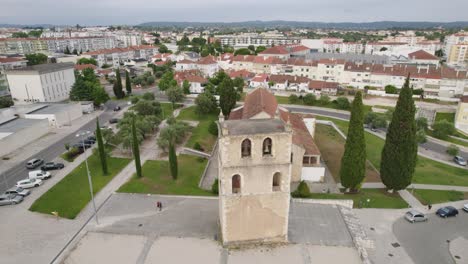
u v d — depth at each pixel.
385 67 151.75
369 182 62.28
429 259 41.94
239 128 36.84
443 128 92.81
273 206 38.50
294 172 61.47
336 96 131.88
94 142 79.88
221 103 101.12
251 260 36.88
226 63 194.62
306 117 79.00
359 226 44.75
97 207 50.56
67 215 48.56
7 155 73.56
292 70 170.88
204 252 38.22
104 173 62.91
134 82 153.25
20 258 39.53
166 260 36.78
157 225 44.38
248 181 37.00
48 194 55.22
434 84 139.88
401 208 53.03
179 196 53.94
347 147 54.72
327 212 47.31
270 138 36.03
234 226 38.69
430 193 58.06
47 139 84.31
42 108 100.88
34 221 47.22
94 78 147.25
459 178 65.56
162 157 72.00
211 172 65.56
